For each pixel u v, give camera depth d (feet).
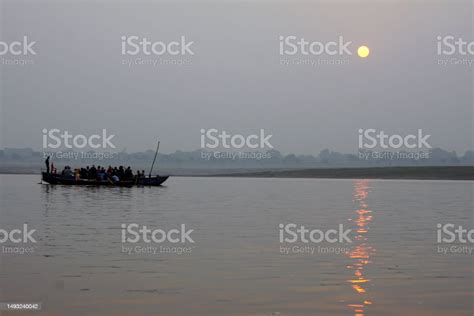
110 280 43.55
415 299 38.06
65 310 35.27
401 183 306.55
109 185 221.66
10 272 46.34
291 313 34.78
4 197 146.72
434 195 173.68
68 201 132.05
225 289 40.73
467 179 395.55
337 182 323.16
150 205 121.19
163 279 44.01
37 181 284.00
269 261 52.01
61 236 68.69
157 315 34.22
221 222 86.02
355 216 97.55
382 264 50.60
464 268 48.88
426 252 57.52
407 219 92.79
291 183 299.38
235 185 260.21
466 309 35.78
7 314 34.47
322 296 38.78
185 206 119.03
